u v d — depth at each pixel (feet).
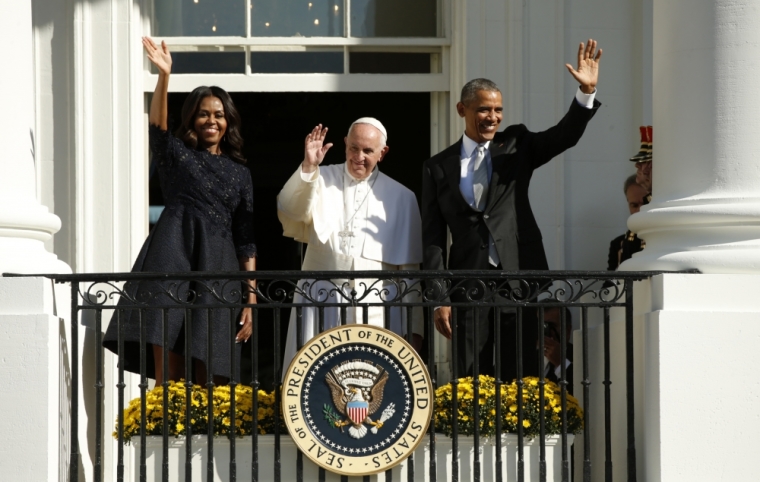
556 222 91.25
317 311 78.13
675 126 69.41
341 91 94.22
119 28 90.38
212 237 73.97
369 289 66.13
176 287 66.95
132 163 89.71
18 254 68.33
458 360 75.82
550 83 92.22
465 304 66.13
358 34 94.84
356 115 114.62
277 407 66.23
